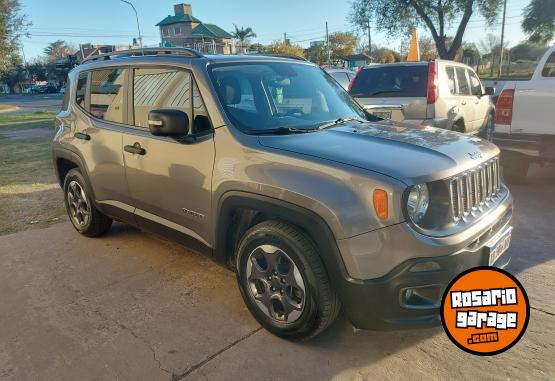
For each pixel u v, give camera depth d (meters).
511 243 4.35
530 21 36.72
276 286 2.93
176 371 2.75
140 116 3.84
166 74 3.64
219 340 3.03
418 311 2.56
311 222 2.62
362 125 3.49
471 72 8.57
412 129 3.41
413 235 2.43
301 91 3.81
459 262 2.55
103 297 3.65
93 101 4.43
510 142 5.88
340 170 2.58
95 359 2.88
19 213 5.91
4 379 2.73
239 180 2.95
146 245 4.69
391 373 2.66
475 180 2.84
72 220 5.05
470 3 27.67
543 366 2.66
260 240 2.91
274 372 2.71
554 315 3.14
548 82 5.49
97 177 4.33
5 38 30.17
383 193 2.43
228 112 3.21
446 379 2.60
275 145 2.92
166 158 3.49
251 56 3.89
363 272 2.52
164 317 3.33
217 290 3.71
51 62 90.69
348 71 13.99
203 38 66.00
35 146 12.05
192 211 3.39
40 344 3.06
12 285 3.91
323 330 2.84
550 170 7.21
